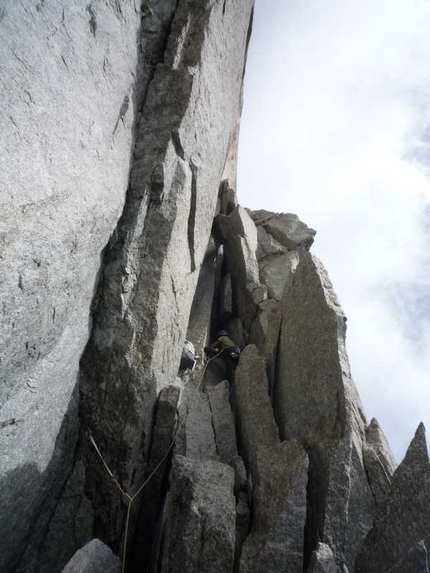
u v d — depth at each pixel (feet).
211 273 38.93
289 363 21.57
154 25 22.39
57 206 12.42
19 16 10.54
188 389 24.88
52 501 18.40
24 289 11.85
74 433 18.94
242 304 37.35
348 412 15.84
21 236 10.86
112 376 18.75
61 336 15.99
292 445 16.74
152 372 19.63
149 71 22.17
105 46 16.15
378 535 13.76
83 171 14.23
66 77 13.01
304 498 14.90
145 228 20.71
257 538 14.94
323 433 16.55
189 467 16.61
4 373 12.61
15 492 15.10
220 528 13.98
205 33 23.77
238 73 35.14
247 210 53.52
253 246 41.16
